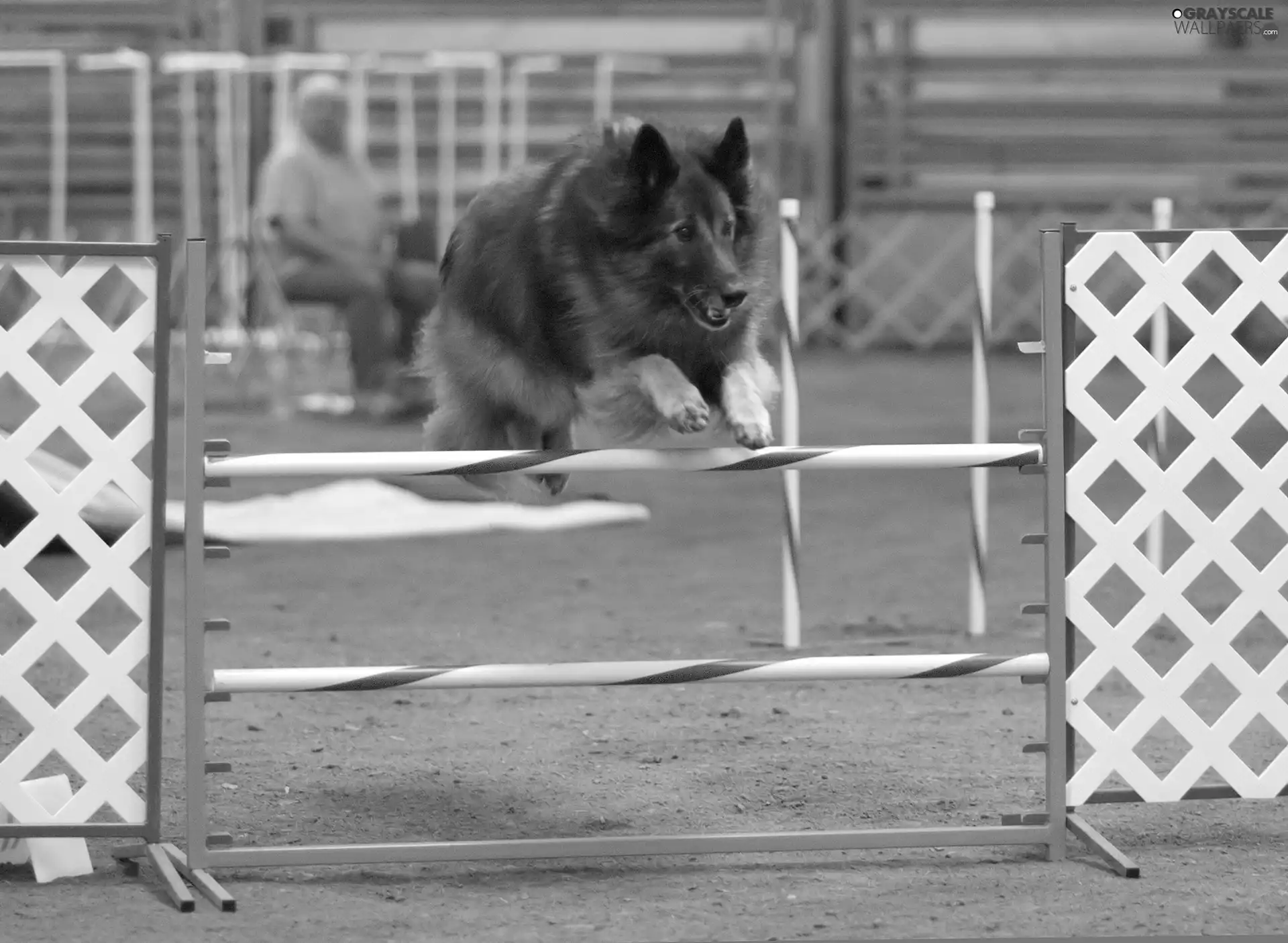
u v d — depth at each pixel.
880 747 9.62
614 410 8.87
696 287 8.49
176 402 24.52
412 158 31.73
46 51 33.97
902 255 36.62
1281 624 7.82
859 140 36.34
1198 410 7.77
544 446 9.98
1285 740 9.67
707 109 36.12
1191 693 10.88
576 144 9.12
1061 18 35.66
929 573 15.70
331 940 6.51
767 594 14.61
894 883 7.32
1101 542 7.75
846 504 20.08
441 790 8.71
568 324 8.91
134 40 35.19
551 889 7.24
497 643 12.48
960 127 36.16
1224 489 19.38
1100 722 7.77
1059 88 36.00
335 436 23.16
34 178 35.03
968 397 28.31
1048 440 7.69
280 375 25.91
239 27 35.38
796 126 36.19
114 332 7.34
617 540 17.58
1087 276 7.70
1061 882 7.32
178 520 14.75
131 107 34.78
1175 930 6.59
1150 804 8.61
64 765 9.21
